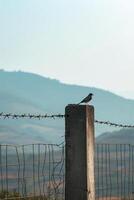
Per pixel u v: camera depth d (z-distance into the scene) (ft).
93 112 41.75
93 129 41.65
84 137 40.75
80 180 40.70
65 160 41.32
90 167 40.98
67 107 41.34
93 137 41.57
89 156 40.93
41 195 41.88
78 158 40.86
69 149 41.16
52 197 41.70
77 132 40.96
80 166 40.78
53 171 41.83
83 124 40.86
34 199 41.57
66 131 41.34
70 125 41.24
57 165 41.83
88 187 40.60
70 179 41.04
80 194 40.68
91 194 40.86
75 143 40.96
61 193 41.86
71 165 41.06
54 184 41.83
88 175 40.68
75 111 41.06
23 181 41.70
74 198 40.86
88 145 40.86
